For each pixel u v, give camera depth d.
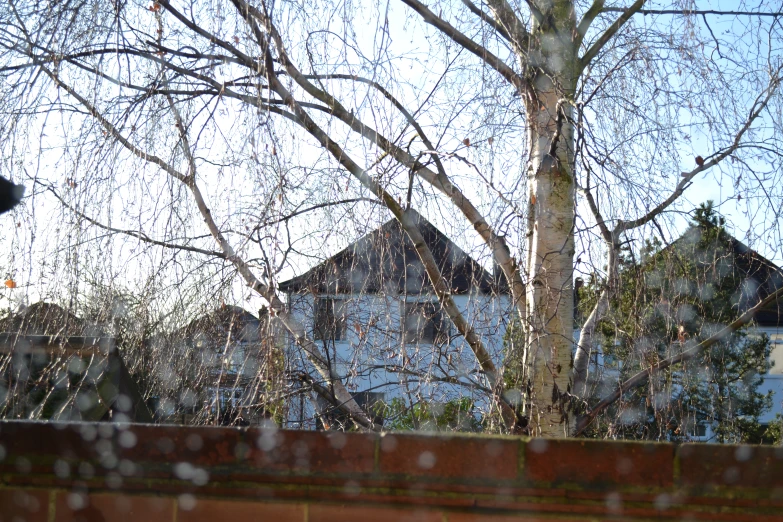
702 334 4.30
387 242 4.05
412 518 1.59
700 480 1.56
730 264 4.00
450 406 4.12
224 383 4.09
